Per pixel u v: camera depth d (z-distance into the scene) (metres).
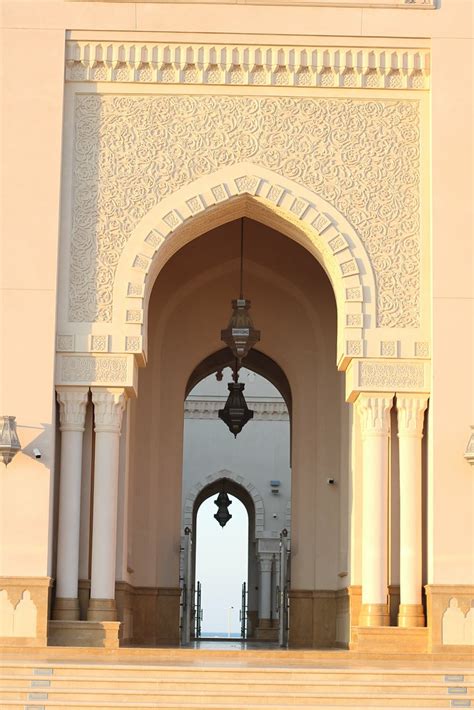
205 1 13.05
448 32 13.02
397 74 13.09
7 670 10.42
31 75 12.89
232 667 10.55
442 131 12.86
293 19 13.04
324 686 10.19
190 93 13.06
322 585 15.79
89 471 12.84
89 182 12.91
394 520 12.91
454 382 12.49
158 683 10.15
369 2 13.05
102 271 12.76
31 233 12.64
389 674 10.43
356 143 13.02
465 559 12.23
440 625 12.09
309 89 13.07
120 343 12.61
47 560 12.13
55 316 12.52
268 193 12.90
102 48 13.03
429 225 12.87
